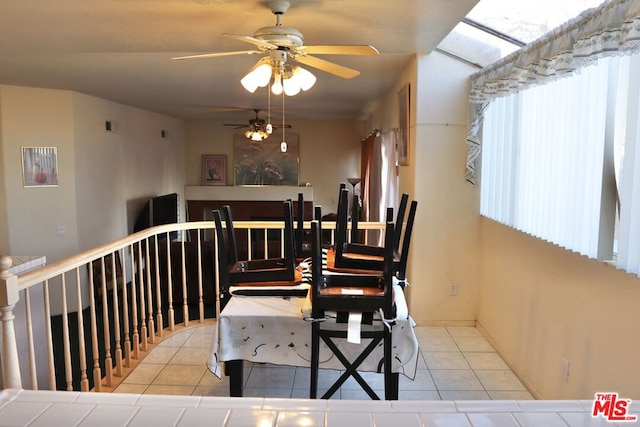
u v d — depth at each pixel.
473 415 1.03
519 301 3.08
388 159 5.44
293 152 9.45
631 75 1.78
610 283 2.04
